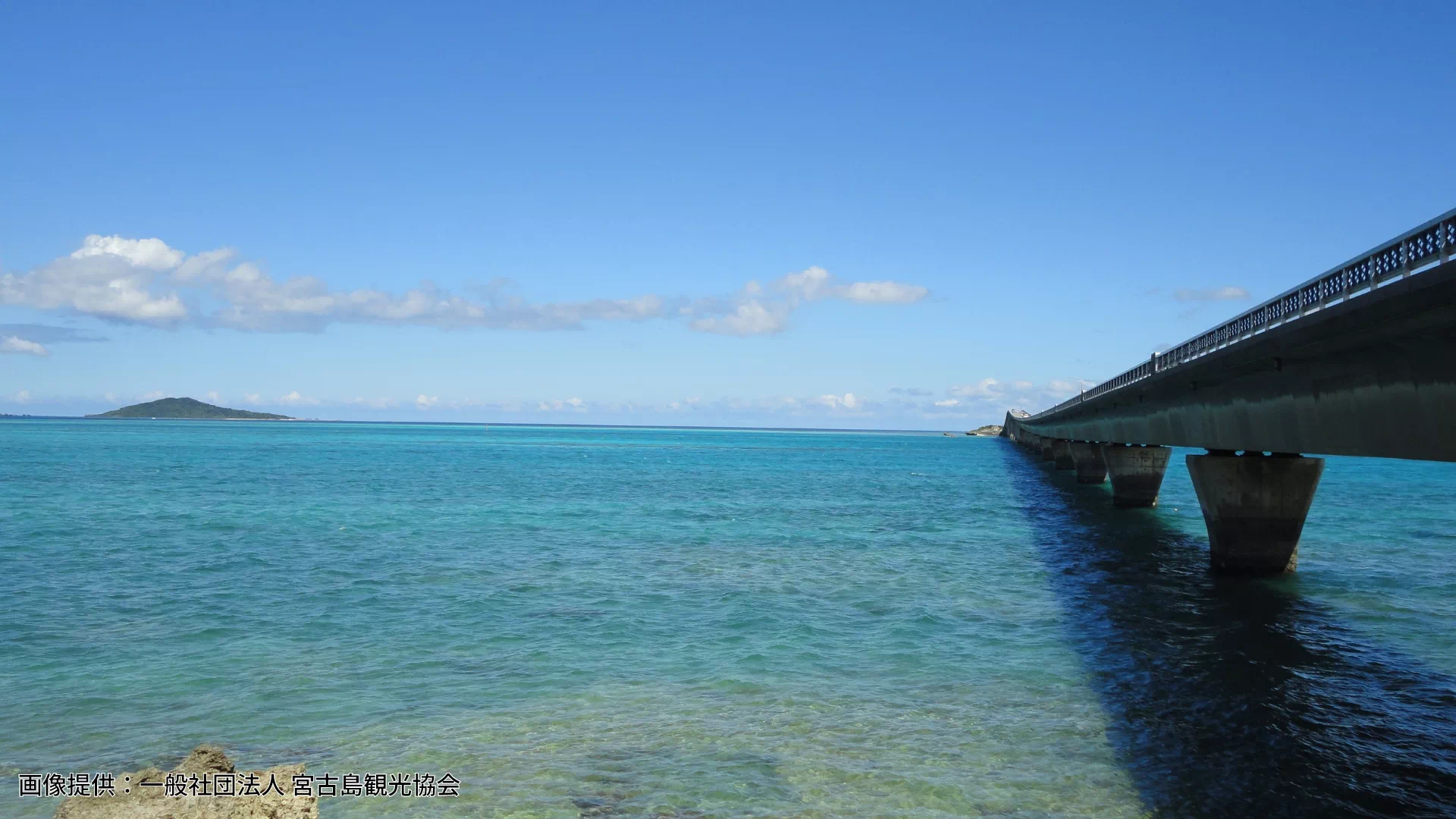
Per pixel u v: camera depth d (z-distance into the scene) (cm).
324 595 2312
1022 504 5441
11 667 1619
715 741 1280
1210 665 1723
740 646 1819
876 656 1756
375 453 12394
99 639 1830
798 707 1435
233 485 6072
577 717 1373
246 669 1619
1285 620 2147
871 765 1198
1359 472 10038
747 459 12600
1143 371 3397
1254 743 1303
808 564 2906
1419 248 1345
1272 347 1883
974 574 2756
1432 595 2461
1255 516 2741
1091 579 2694
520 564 2838
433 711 1401
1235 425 2527
